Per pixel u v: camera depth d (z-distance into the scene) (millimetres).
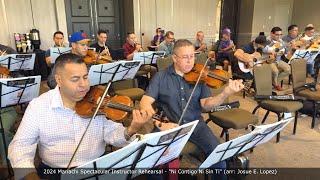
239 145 1469
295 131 3016
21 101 2340
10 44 5273
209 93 2070
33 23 5465
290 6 8812
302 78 3432
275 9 8547
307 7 8477
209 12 7758
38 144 1427
